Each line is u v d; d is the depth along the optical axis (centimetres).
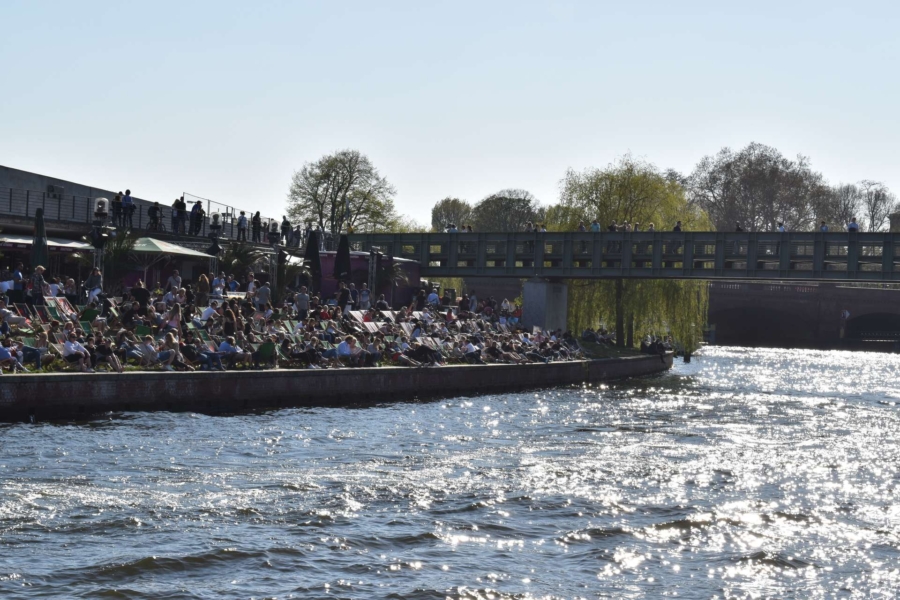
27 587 1623
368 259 6128
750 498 2461
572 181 7531
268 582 1700
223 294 4619
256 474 2503
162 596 1616
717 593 1747
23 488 2219
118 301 4212
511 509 2258
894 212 16488
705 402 4822
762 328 12594
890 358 9731
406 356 4591
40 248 4075
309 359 4103
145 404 3362
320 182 9838
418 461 2798
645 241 6606
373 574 1764
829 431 3797
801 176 15350
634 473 2725
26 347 3278
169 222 6178
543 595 1698
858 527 2209
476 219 15938
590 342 6869
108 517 2023
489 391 4906
